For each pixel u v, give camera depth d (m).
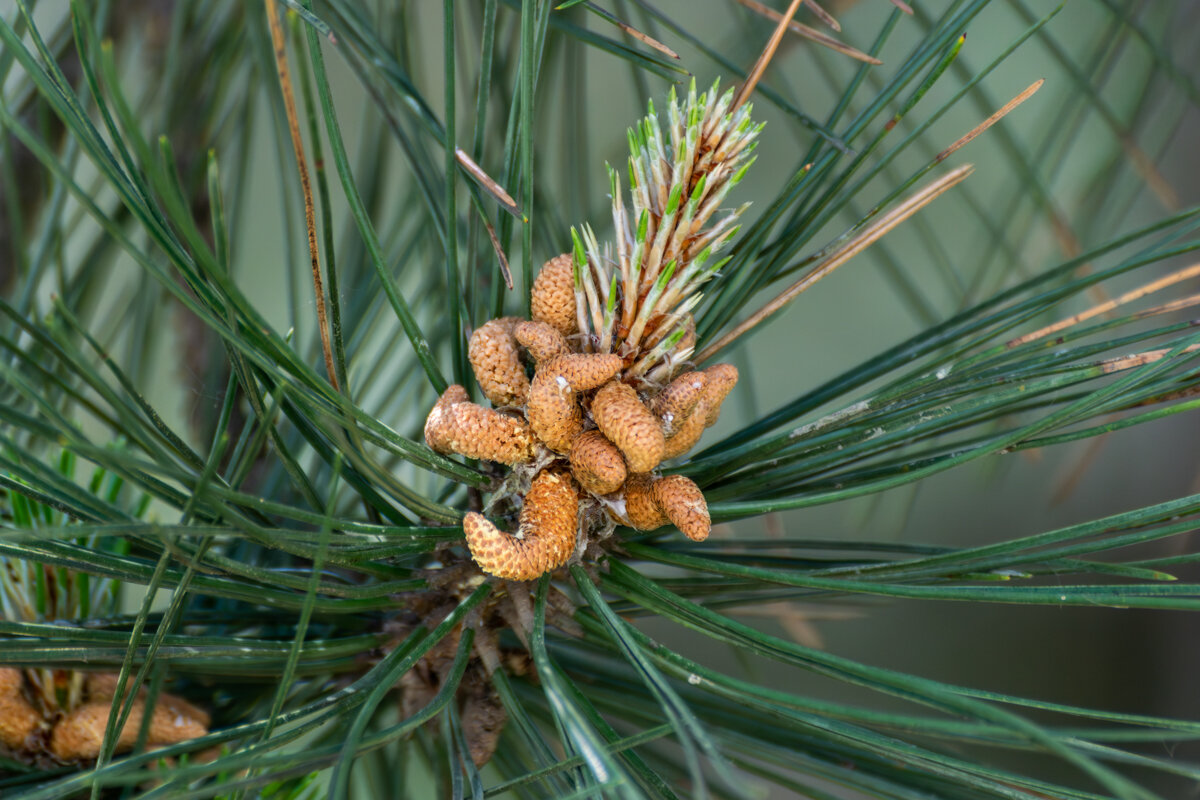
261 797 0.45
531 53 0.42
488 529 0.43
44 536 0.38
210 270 0.38
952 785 0.46
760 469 0.46
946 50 0.46
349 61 0.50
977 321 0.47
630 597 0.45
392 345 0.54
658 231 0.44
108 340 0.57
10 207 0.52
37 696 0.45
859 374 0.47
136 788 0.45
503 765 0.49
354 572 0.49
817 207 0.46
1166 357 0.42
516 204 0.44
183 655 0.43
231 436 0.52
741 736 0.47
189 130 0.56
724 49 0.59
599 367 0.43
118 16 0.56
